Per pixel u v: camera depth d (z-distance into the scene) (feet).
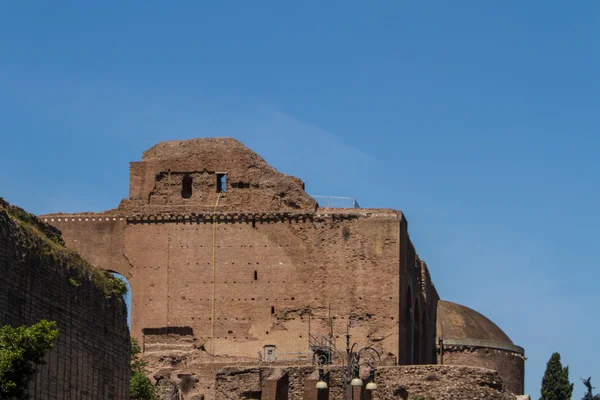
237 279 449.48
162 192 461.78
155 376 426.51
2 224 237.25
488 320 555.28
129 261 453.99
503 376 531.09
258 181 459.32
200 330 447.42
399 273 444.14
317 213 449.89
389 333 439.63
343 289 444.55
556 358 494.18
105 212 458.09
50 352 249.55
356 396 389.39
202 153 463.83
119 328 281.54
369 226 447.42
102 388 271.69
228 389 409.69
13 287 238.07
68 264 261.24
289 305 445.78
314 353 437.17
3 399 218.59
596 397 293.23
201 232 453.58
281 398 406.82
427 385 395.75
